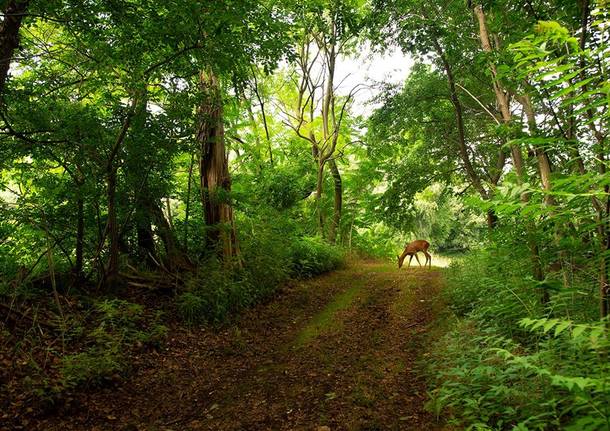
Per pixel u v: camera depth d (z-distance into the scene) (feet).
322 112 64.69
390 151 57.57
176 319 25.34
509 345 14.42
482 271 25.61
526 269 15.61
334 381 17.48
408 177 52.49
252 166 54.29
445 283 32.48
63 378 15.94
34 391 14.69
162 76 26.25
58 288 24.20
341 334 24.38
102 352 18.26
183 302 25.84
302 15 43.75
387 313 27.99
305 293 35.81
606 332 7.69
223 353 22.34
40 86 23.22
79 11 18.44
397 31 36.09
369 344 21.99
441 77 44.04
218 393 17.42
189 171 33.35
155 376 18.75
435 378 15.55
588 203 9.62
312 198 65.82
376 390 15.98
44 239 25.94
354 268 52.16
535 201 8.23
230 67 23.06
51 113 22.52
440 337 20.31
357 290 36.76
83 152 23.20
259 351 22.82
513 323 15.71
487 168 48.80
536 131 12.89
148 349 20.92
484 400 12.03
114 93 27.30
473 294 24.04
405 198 53.67
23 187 27.63
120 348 19.36
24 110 21.38
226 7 19.93
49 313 20.92
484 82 40.04
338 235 65.41
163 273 29.81
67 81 25.38
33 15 17.28
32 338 18.25
